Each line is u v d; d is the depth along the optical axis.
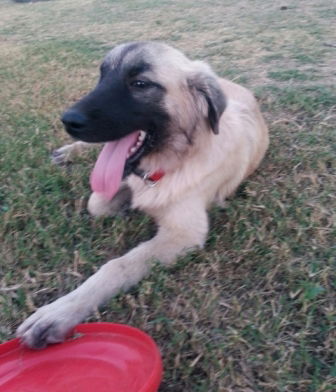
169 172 0.66
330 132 0.88
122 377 0.42
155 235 0.66
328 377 0.46
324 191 0.72
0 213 0.68
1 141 0.87
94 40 1.57
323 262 0.60
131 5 2.17
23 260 0.60
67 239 0.63
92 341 0.46
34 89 1.11
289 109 0.98
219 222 0.68
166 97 0.63
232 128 0.72
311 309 0.52
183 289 0.56
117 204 0.71
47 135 0.90
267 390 0.46
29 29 1.83
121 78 0.62
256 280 0.58
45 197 0.70
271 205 0.69
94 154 0.82
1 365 0.45
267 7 1.91
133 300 0.53
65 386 0.42
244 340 0.49
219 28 1.62
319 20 1.62
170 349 0.49
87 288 0.53
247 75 1.18
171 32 1.61
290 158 0.81
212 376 0.46
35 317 0.50
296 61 1.25
